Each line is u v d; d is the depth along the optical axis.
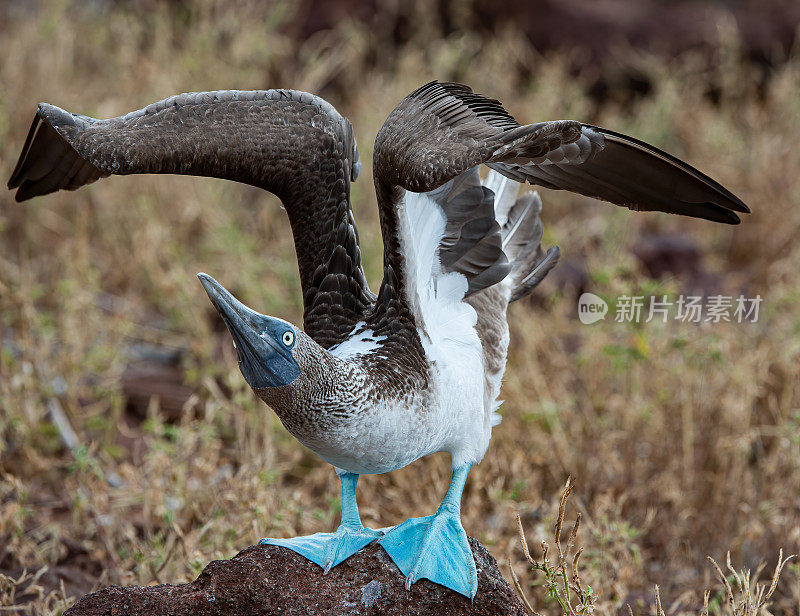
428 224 6.66
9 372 11.45
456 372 6.70
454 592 6.53
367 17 21.62
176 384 12.71
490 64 19.77
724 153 17.12
